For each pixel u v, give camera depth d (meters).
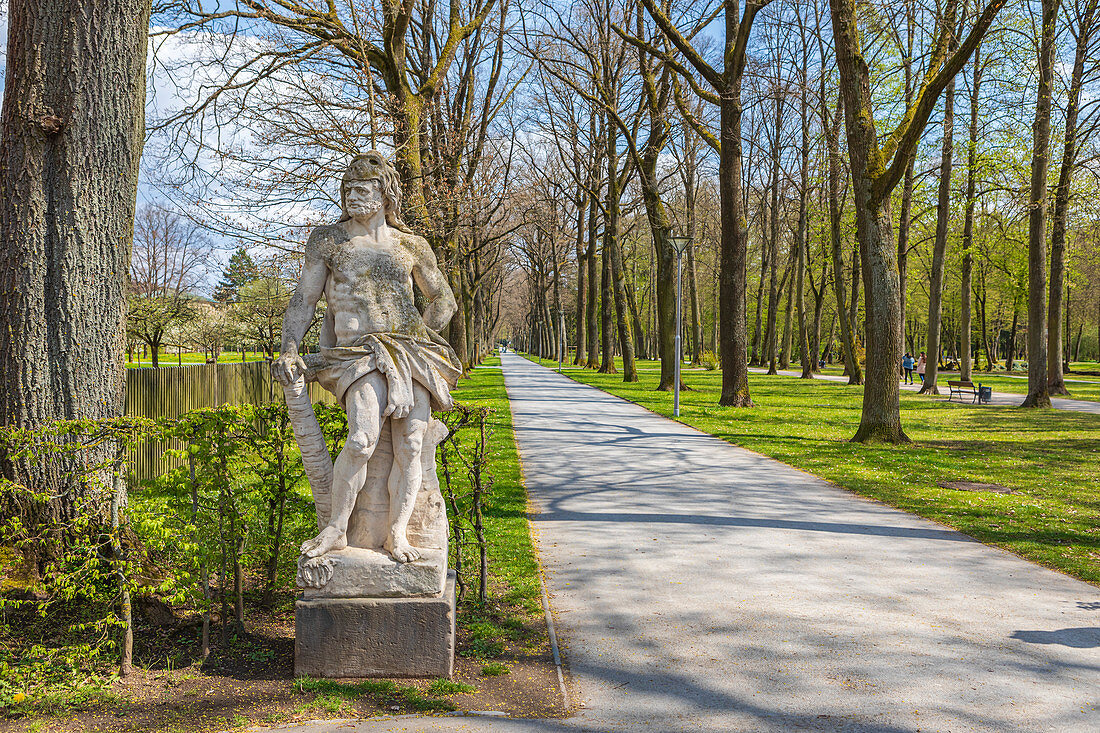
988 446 14.73
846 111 14.83
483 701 4.01
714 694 4.20
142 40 5.34
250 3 13.14
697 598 5.86
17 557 4.86
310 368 4.28
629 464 12.20
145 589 4.28
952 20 13.52
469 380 34.12
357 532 4.39
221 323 28.70
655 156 28.50
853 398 26.58
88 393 5.07
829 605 5.72
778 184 41.12
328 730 3.64
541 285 65.25
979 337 60.62
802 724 3.87
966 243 31.38
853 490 10.34
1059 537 7.77
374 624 4.19
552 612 5.52
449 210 16.06
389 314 4.34
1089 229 25.33
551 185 40.81
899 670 4.55
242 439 4.89
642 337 66.00
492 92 24.17
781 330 68.50
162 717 3.74
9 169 4.94
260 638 4.79
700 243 47.84
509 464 11.77
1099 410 22.45
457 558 5.54
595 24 28.62
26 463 4.87
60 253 4.98
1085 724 3.91
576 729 3.75
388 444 4.43
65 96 4.95
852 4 14.47
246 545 5.16
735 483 10.74
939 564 6.87
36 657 4.27
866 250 14.96
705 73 20.34
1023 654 4.82
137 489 5.85
